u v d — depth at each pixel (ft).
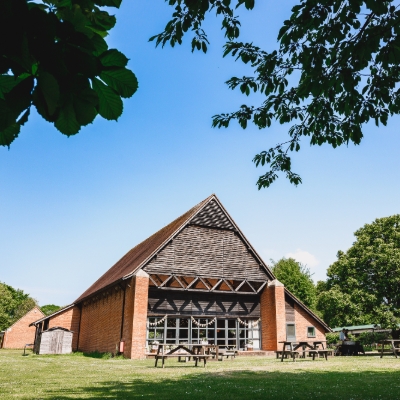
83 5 5.35
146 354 63.26
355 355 76.59
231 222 87.56
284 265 182.09
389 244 102.47
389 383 30.04
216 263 83.05
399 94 19.27
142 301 69.72
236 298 85.92
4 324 222.07
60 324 104.06
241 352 76.64
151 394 23.94
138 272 71.51
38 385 28.22
